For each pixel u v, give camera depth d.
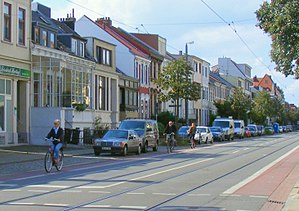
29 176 17.75
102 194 12.94
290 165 22.64
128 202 11.70
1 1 31.98
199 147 40.72
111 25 61.81
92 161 25.06
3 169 20.56
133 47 58.41
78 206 11.06
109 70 48.75
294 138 67.88
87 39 45.84
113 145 28.80
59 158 19.83
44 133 35.31
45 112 35.41
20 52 34.03
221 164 22.81
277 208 11.15
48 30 38.16
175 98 49.31
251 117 93.88
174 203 11.64
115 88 49.34
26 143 34.88
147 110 59.44
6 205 11.15
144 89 58.53
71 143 36.62
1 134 31.92
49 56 36.84
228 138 58.69
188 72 49.09
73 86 39.12
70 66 38.69
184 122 64.12
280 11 14.88
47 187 14.38
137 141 30.95
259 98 111.62
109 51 49.22
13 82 33.34
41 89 36.72
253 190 14.02
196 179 16.58
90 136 38.25
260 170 20.03
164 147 40.91
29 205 11.16
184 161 24.69
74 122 38.53
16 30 33.66
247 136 74.38
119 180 16.20
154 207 11.07
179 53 77.81
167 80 49.50
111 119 48.53
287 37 14.81
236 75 115.81
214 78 91.75
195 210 10.77
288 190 14.09
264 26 15.40
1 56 31.78
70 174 18.41
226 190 13.93
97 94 45.56
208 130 49.06
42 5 46.06
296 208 11.02
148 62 59.94
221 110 83.31
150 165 22.30
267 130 94.38
